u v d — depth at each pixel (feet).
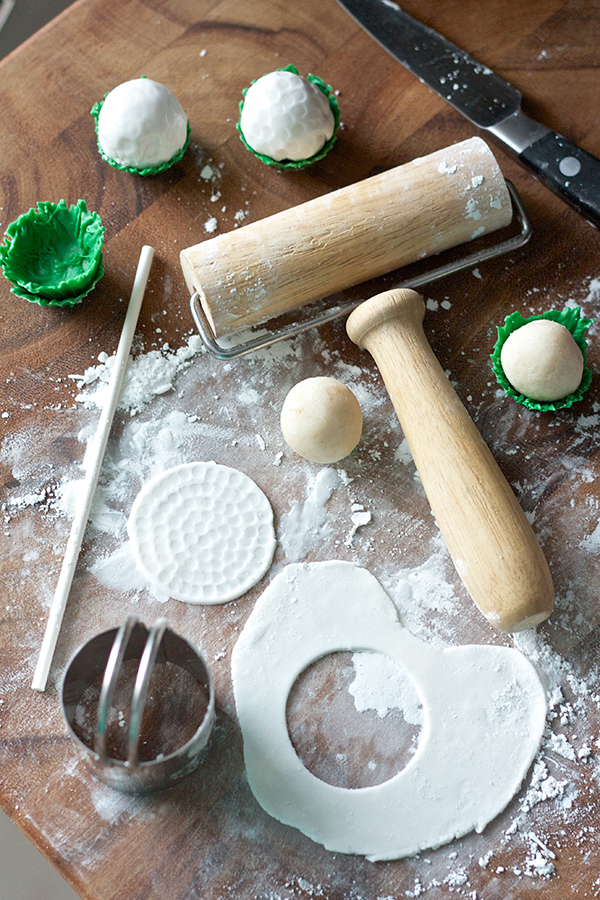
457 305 1.47
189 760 1.28
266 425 1.44
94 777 1.32
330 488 1.42
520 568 1.29
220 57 1.53
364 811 1.32
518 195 1.45
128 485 1.42
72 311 1.47
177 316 1.47
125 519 1.41
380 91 1.52
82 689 1.35
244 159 1.50
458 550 1.32
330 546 1.40
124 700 1.35
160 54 1.53
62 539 1.40
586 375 1.41
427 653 1.37
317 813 1.32
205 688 1.35
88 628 1.38
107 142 1.45
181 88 1.53
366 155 1.51
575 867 1.31
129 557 1.40
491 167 1.40
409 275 1.48
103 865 1.31
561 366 1.36
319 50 1.53
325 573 1.39
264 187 1.50
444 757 1.34
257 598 1.39
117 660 1.19
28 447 1.43
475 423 1.43
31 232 1.46
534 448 1.42
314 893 1.30
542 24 1.53
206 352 1.46
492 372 1.45
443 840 1.31
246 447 1.43
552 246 1.48
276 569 1.40
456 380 1.45
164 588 1.38
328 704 1.36
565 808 1.32
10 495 1.42
